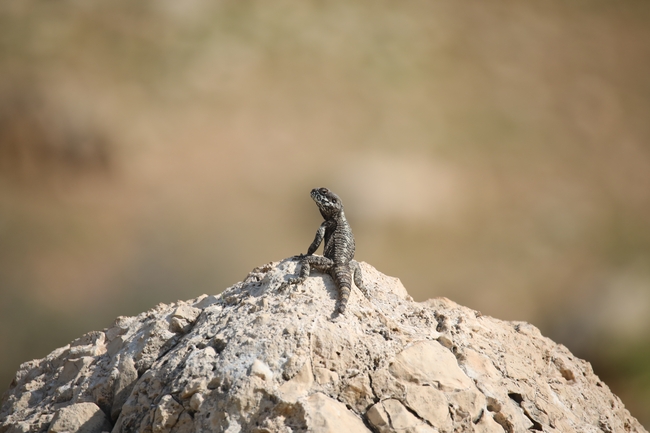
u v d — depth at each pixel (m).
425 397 26.89
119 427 26.97
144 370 29.52
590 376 36.81
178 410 25.89
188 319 31.62
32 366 35.59
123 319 35.81
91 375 31.23
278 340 27.06
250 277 33.97
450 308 35.28
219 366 26.61
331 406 25.27
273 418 25.00
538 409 29.97
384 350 28.11
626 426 34.91
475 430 26.83
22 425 29.16
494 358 31.44
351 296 30.91
